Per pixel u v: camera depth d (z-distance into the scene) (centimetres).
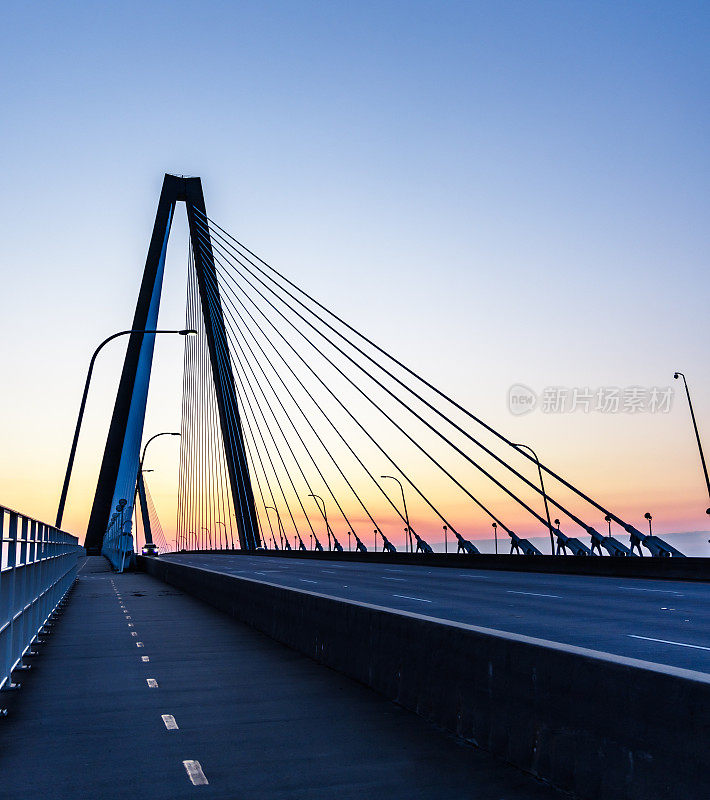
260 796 578
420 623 839
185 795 584
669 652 1172
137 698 938
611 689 529
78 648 1387
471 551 4256
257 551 7106
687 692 464
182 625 1783
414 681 844
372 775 620
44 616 1577
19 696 952
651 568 2944
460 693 738
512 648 655
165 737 751
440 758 663
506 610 1841
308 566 4806
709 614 1730
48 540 1678
